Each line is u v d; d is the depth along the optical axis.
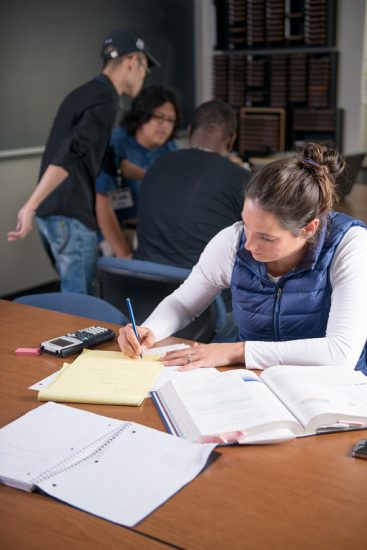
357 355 1.63
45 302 2.30
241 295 1.81
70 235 3.47
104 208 3.66
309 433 1.37
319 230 1.68
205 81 5.78
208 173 2.79
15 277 4.76
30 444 1.32
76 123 3.33
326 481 1.21
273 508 1.13
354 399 1.43
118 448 1.30
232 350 1.68
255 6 5.25
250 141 5.50
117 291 2.62
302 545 1.04
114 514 1.11
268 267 1.76
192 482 1.21
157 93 3.69
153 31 5.22
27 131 4.52
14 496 1.18
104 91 3.31
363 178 5.37
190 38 5.57
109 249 3.93
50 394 1.52
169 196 2.85
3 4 4.20
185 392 1.49
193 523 1.09
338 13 5.12
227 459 1.28
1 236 4.60
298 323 1.77
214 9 5.49
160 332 1.85
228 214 2.78
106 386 1.56
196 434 1.33
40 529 1.08
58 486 1.18
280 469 1.25
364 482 1.21
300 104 5.38
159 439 1.33
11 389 1.59
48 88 4.57
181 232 2.81
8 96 4.35
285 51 5.33
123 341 1.75
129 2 4.99
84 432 1.36
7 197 4.57
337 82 5.25
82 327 2.00
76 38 4.68
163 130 3.75
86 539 1.06
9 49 4.29
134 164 3.81
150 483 1.19
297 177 1.57
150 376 1.61
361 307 1.65
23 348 1.82
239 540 1.05
